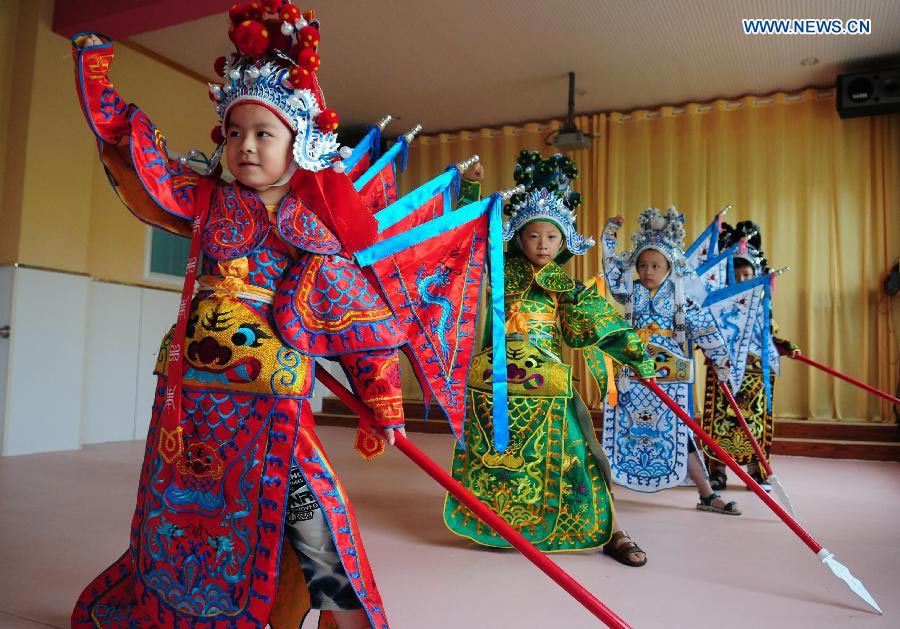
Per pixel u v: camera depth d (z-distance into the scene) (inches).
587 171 322.3
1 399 198.2
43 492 142.8
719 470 171.6
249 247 52.7
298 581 55.6
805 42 260.4
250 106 53.0
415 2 239.1
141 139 52.4
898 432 247.1
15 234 204.8
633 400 135.7
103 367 235.3
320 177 55.1
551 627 72.9
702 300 141.8
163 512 50.7
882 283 275.0
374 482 165.9
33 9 213.2
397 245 69.0
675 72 285.3
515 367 106.1
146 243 253.9
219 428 50.4
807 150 290.7
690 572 95.3
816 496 160.9
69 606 76.2
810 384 280.1
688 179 307.0
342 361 55.3
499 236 77.2
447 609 78.0
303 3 240.5
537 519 104.3
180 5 204.4
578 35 259.0
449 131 352.8
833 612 79.7
